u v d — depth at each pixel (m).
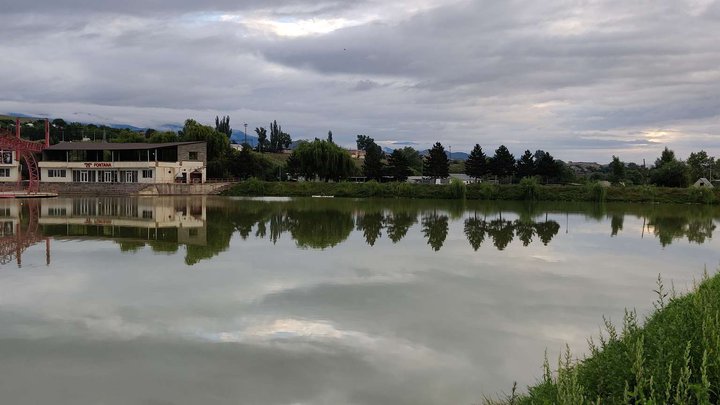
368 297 16.89
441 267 22.09
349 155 98.31
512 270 21.75
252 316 14.64
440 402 9.74
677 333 8.23
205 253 24.81
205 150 88.19
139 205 56.62
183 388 10.18
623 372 7.39
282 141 174.62
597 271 21.95
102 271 20.34
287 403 9.63
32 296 16.55
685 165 92.81
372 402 9.72
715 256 26.67
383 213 50.44
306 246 27.42
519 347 12.59
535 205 68.25
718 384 6.41
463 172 146.00
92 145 86.25
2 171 89.56
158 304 15.70
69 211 48.19
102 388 10.15
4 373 10.78
